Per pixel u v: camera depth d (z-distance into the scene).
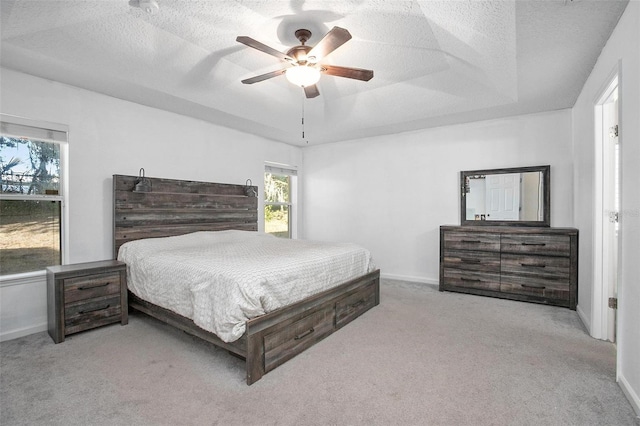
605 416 1.63
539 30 2.14
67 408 1.70
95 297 2.75
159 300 2.59
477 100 3.55
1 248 2.73
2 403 1.75
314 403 1.75
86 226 3.15
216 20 2.23
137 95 3.31
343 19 2.20
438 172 4.56
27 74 2.79
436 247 4.59
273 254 2.76
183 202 3.84
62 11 2.07
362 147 5.25
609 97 2.46
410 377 2.01
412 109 3.92
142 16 2.17
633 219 1.73
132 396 1.82
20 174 2.82
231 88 3.42
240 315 1.97
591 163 2.72
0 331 2.62
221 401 1.77
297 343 2.32
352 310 3.02
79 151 3.11
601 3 1.85
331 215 5.60
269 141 5.23
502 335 2.66
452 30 2.29
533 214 3.90
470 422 1.59
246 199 4.59
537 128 3.91
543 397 1.79
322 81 3.44
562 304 3.37
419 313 3.23
